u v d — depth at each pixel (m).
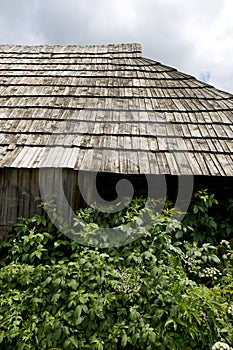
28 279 3.16
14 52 6.52
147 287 2.89
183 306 2.70
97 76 5.58
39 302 3.02
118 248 3.40
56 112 4.62
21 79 5.49
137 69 5.82
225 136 4.21
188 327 2.68
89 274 3.03
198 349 2.68
